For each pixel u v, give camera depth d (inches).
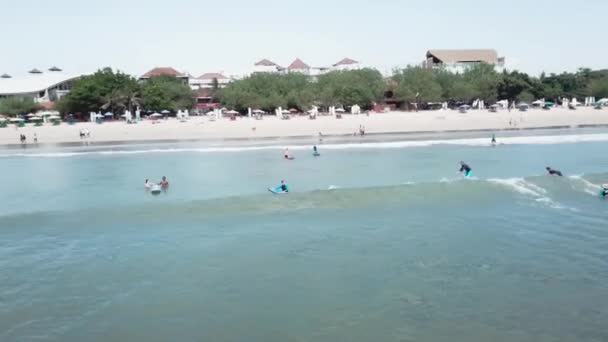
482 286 552.1
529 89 4377.5
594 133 2443.4
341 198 970.7
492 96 4429.1
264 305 514.6
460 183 1074.7
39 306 521.0
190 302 525.0
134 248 701.9
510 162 1526.8
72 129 2723.9
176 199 1048.8
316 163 1579.7
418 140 2244.1
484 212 868.6
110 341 447.5
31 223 839.1
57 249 702.5
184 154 1892.2
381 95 4328.3
